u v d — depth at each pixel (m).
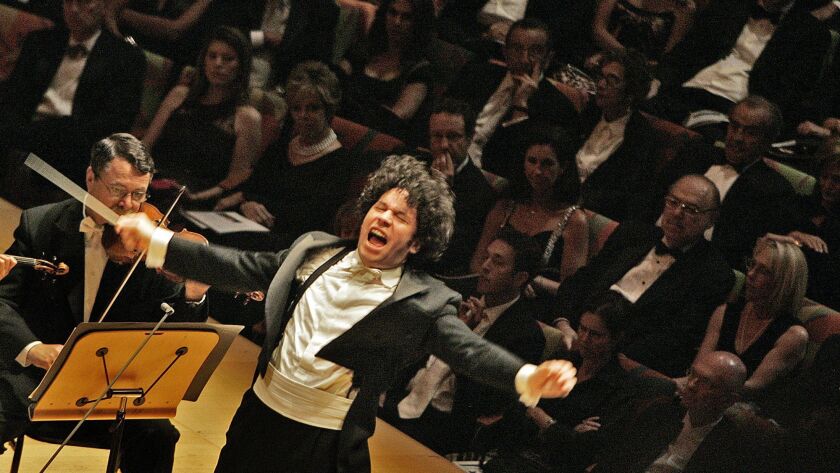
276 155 18.48
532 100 16.36
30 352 10.13
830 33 14.57
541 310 15.27
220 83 19.23
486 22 17.50
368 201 8.86
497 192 16.23
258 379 8.78
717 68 15.40
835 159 13.88
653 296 14.48
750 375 13.58
